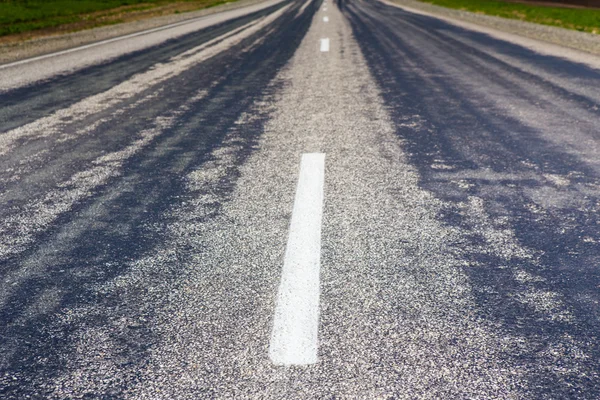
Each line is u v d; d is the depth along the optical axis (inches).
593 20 580.1
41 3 916.0
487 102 187.9
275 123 165.5
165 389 54.1
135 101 201.9
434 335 61.7
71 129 162.9
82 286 75.2
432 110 178.4
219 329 64.1
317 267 78.1
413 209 98.7
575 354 58.0
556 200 101.3
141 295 72.3
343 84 229.8
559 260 78.8
